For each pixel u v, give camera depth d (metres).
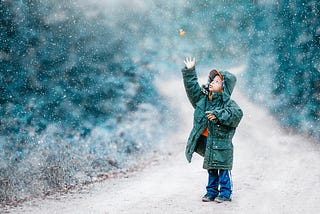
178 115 12.27
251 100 12.83
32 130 10.02
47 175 7.09
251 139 9.95
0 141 8.81
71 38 13.13
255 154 8.56
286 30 13.66
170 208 5.41
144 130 11.16
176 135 11.22
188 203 5.59
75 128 10.64
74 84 12.35
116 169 8.30
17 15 12.46
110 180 7.42
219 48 15.40
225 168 5.57
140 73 13.76
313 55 12.91
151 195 6.10
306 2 13.41
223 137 5.58
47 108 11.22
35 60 12.27
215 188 5.71
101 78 12.95
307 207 5.37
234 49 15.08
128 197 6.07
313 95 12.22
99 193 6.49
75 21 13.34
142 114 11.99
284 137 10.06
